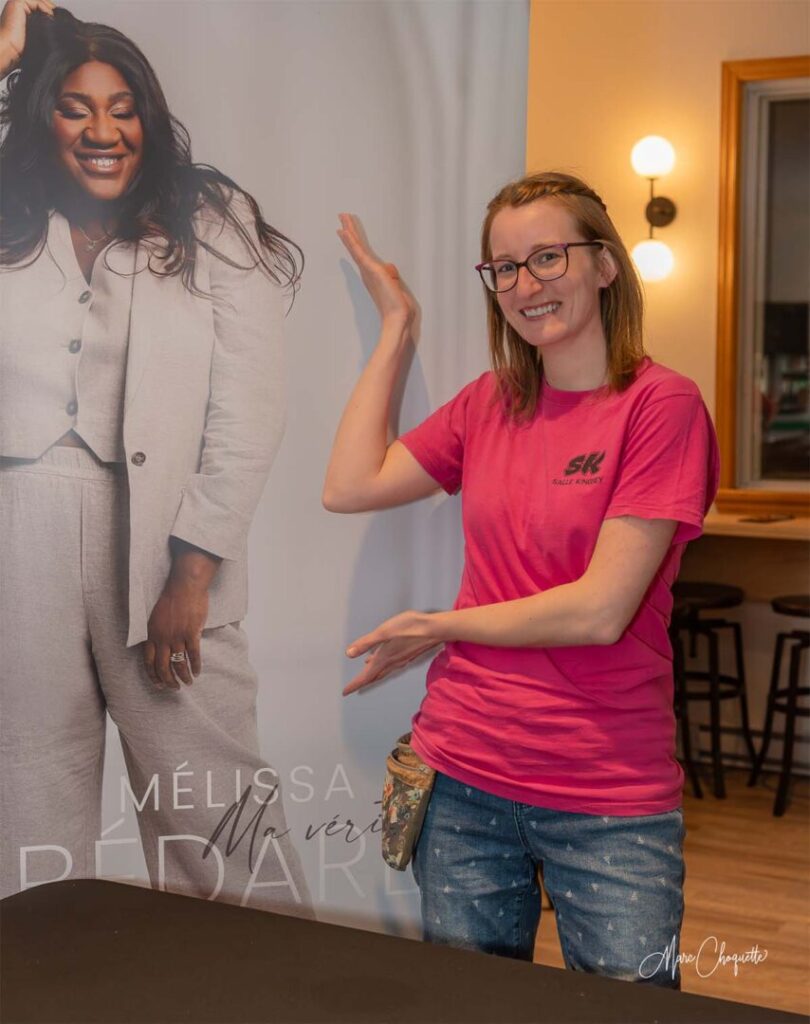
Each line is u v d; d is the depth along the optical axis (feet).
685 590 15.12
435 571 6.73
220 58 6.07
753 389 16.65
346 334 6.44
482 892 5.77
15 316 5.93
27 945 4.69
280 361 6.32
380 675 6.11
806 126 16.10
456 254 6.53
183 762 6.42
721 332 16.52
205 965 4.52
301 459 6.43
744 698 15.43
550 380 5.80
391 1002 4.23
